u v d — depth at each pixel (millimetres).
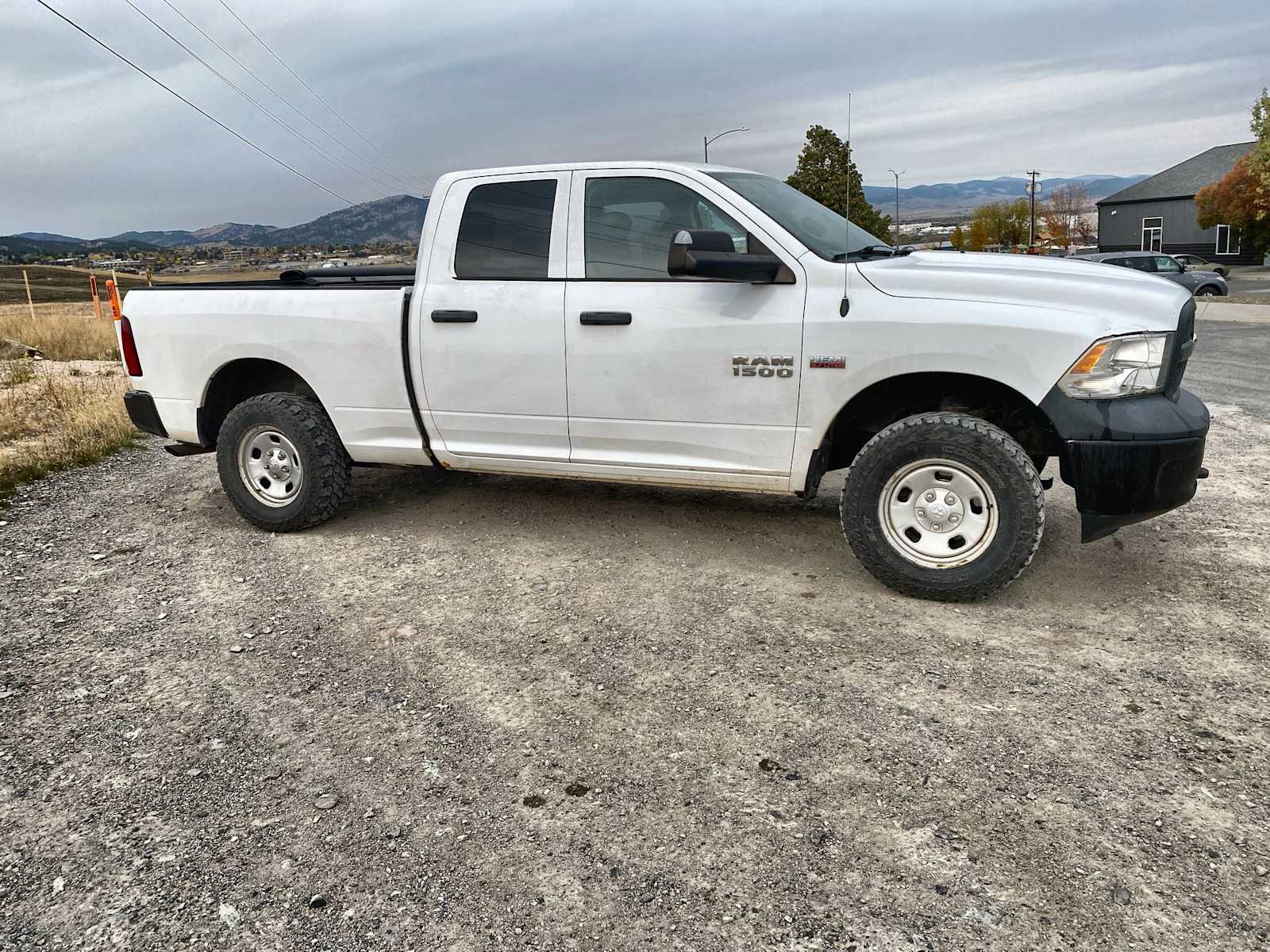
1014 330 3682
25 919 2268
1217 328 18078
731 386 4203
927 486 3953
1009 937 2102
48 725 3203
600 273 4441
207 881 2391
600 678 3438
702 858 2418
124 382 11484
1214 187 46719
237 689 3438
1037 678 3318
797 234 4180
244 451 5270
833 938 2125
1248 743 2865
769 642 3691
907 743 2922
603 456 4613
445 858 2457
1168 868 2312
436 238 4805
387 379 4930
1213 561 4445
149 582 4586
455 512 5641
